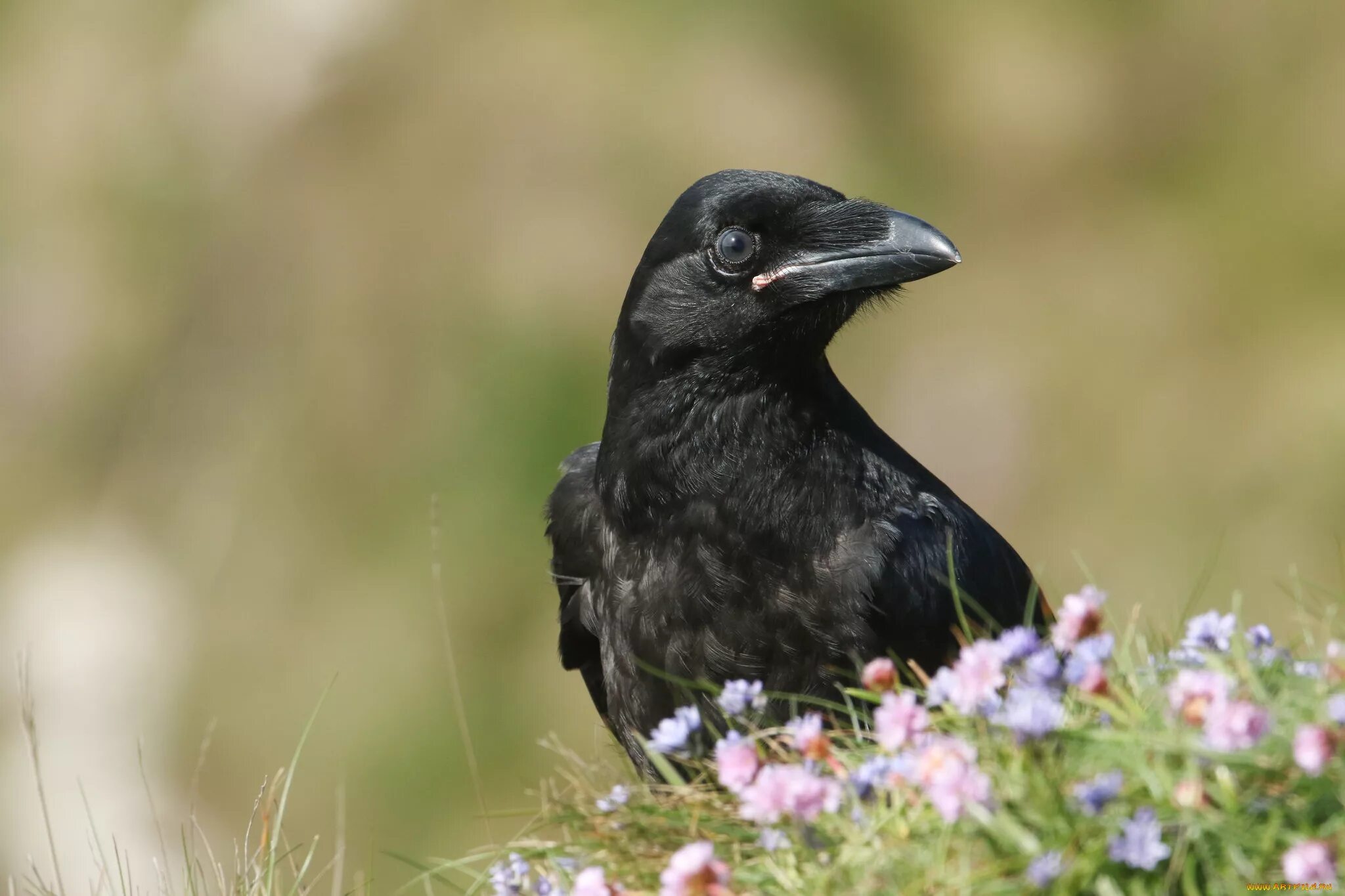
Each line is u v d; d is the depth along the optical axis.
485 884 5.44
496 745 13.95
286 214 17.27
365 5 17.95
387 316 16.38
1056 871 3.86
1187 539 14.91
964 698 4.37
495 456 15.26
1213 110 17.30
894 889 4.12
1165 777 4.07
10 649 15.89
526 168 16.55
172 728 15.01
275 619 15.28
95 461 16.94
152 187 17.98
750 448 6.45
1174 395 15.70
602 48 16.94
